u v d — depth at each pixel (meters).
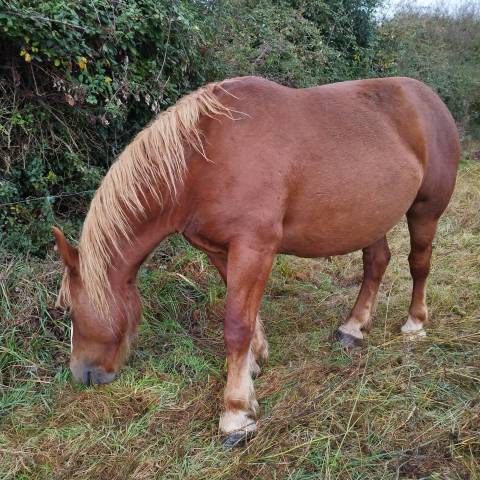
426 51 8.00
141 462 1.60
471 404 1.83
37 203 2.64
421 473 1.53
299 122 1.75
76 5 2.43
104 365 1.75
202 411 1.87
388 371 2.04
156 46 2.92
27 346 2.13
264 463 1.58
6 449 1.65
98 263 1.63
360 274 3.25
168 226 1.74
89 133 2.90
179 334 2.39
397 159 1.97
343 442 1.66
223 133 1.65
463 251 3.52
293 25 4.95
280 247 1.87
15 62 2.49
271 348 2.34
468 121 8.27
